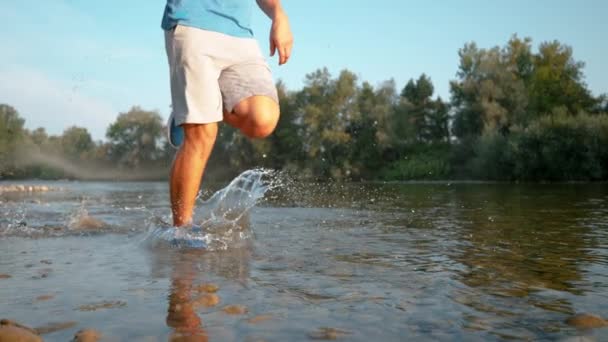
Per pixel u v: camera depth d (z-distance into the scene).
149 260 1.83
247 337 0.93
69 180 35.56
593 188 12.69
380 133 34.31
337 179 34.31
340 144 34.38
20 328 0.90
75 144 37.97
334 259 1.84
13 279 1.48
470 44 34.75
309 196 7.43
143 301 1.21
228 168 36.38
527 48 39.22
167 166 41.22
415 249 2.09
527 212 4.28
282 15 2.98
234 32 2.75
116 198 7.42
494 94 32.84
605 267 1.68
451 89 35.16
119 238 2.51
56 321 1.04
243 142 35.22
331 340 0.92
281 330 0.98
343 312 1.11
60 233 2.69
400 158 35.97
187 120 2.55
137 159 41.19
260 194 4.12
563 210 4.55
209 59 2.64
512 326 1.01
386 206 5.08
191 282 1.43
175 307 1.15
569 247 2.17
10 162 31.30
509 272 1.58
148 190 12.16
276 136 35.97
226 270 1.62
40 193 10.11
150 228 2.76
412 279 1.48
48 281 1.46
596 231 2.79
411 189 12.12
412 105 38.66
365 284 1.41
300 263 1.75
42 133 34.62
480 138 28.34
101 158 39.97
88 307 1.16
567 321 1.04
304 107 35.12
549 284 1.41
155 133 41.34
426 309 1.14
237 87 2.74
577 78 38.88
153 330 0.98
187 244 2.20
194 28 2.63
